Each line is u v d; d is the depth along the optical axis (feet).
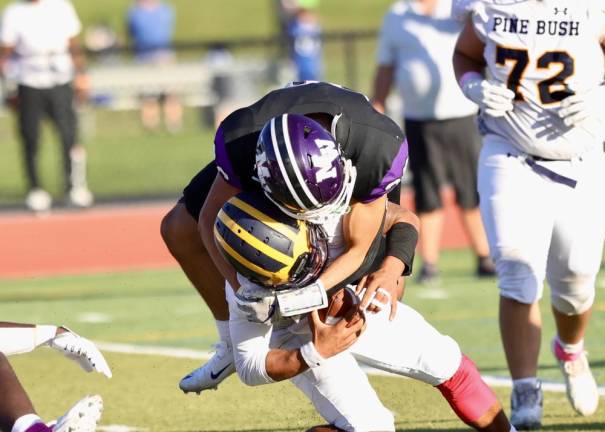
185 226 45.29
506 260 48.06
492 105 47.44
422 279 86.79
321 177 34.73
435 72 81.76
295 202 34.96
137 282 95.20
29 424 36.63
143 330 74.02
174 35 271.69
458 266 96.58
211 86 175.01
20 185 137.59
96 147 167.12
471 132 83.66
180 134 178.09
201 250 45.57
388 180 37.83
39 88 113.19
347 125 37.63
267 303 36.35
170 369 61.87
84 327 75.82
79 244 104.83
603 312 75.97
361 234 37.55
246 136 37.81
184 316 78.79
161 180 135.23
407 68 82.64
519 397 48.49
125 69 172.14
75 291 91.50
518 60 47.50
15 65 113.09
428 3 82.53
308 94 38.65
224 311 46.44
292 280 36.22
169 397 55.62
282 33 189.26
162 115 180.45
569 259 48.24
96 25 249.75
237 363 38.17
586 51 47.09
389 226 41.01
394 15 83.20
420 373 39.75
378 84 84.33
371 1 290.56
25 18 112.27
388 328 39.09
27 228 105.19
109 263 104.27
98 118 185.98
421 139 83.56
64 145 115.44
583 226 48.01
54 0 113.29
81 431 36.17
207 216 39.09
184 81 174.50
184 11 287.07
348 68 129.29
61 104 114.11
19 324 40.50
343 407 37.63
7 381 37.55
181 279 95.91
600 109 47.09
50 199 120.67
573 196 47.93
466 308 78.23
